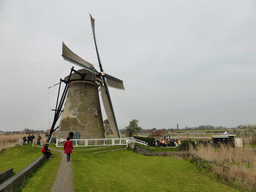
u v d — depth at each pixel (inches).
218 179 458.0
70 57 765.3
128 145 845.8
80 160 466.9
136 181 394.3
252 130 1131.3
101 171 401.4
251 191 369.7
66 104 933.8
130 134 1563.7
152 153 781.3
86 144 689.0
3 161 518.6
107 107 906.7
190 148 786.2
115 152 705.6
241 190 383.9
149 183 400.5
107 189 292.0
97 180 320.2
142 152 799.1
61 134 868.0
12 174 317.4
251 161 577.0
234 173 451.2
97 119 936.3
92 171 377.4
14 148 695.1
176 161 667.4
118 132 911.7
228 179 437.1
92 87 975.6
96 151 649.6
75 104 903.7
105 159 576.1
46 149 462.0
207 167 529.7
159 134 2023.9
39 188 250.1
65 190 247.6
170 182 430.3
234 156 633.0
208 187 405.7
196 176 488.7
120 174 424.5
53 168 358.9
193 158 662.5
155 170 523.8
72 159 462.3
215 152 691.4
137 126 1574.8
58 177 301.9
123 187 328.2
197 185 417.4
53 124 934.4
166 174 493.4
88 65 880.9
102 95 912.3
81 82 939.3
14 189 239.0
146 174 477.4
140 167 546.0
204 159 577.3
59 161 427.5
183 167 578.2
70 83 962.7
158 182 419.2
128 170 496.1
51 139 903.7
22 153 592.7
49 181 280.7
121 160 615.5
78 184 274.7
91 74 945.5
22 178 272.4
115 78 999.6
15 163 460.1
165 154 784.3
